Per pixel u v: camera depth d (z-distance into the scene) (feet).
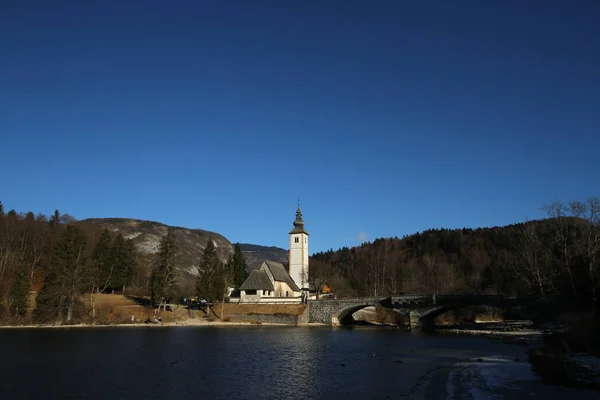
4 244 409.90
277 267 497.87
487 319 479.41
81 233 365.61
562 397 118.01
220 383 145.69
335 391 135.13
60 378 149.79
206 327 361.30
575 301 282.56
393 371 167.63
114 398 125.90
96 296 395.75
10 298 336.90
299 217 533.96
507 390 130.52
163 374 158.81
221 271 467.52
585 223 300.40
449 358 199.21
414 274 592.60
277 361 189.88
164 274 407.64
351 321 460.96
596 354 168.35
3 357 188.85
